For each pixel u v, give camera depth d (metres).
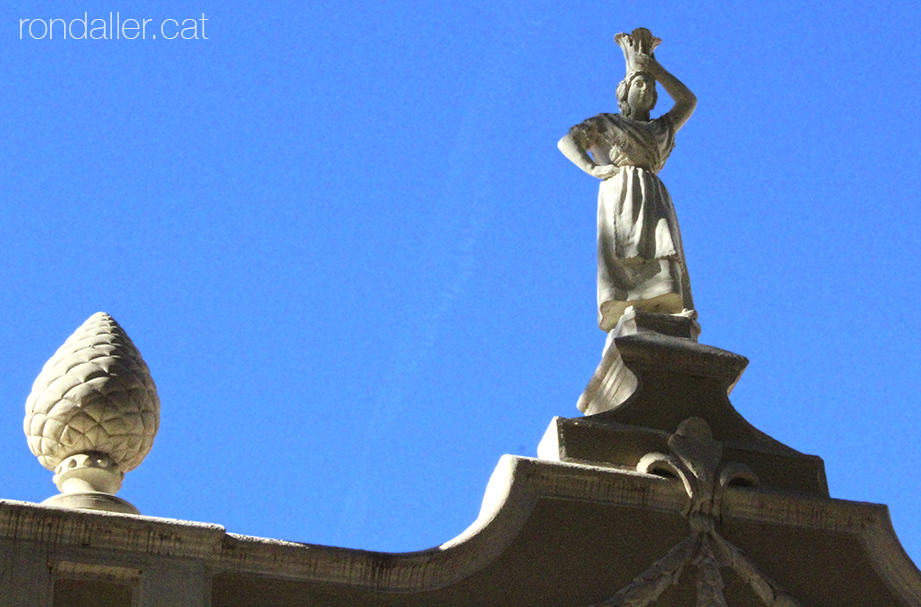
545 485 10.57
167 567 9.73
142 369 10.78
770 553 10.73
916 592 10.83
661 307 11.81
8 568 9.48
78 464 10.35
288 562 9.96
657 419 11.10
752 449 11.12
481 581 10.22
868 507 10.97
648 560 10.50
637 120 12.71
